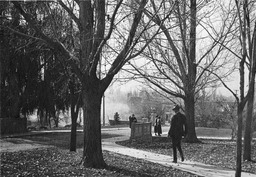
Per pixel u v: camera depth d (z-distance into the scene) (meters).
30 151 15.16
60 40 11.19
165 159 14.80
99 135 10.92
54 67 25.23
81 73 10.48
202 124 42.72
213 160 15.34
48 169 9.84
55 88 28.23
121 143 22.50
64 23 11.80
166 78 22.03
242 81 8.88
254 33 10.98
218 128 39.59
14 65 27.88
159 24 10.25
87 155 10.77
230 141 24.50
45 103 30.31
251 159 15.54
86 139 10.85
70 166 10.54
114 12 9.90
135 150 17.94
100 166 10.74
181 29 17.33
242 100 8.82
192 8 15.30
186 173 11.16
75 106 15.27
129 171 10.49
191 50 21.86
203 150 18.58
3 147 18.73
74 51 11.41
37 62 28.45
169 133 13.88
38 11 11.10
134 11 10.58
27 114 32.50
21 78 29.48
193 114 22.73
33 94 29.98
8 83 29.09
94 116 10.86
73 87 14.77
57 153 14.17
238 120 8.85
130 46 10.58
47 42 9.75
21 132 30.38
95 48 10.58
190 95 22.62
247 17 11.34
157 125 31.28
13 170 9.30
